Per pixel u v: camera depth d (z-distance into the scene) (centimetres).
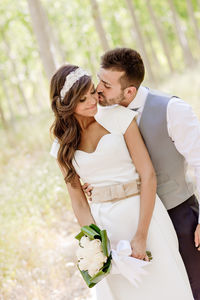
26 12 1215
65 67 198
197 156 205
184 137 205
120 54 199
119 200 206
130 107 212
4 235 415
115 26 1911
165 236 207
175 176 218
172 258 206
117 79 200
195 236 217
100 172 206
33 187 517
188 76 1377
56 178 505
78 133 206
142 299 207
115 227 205
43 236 416
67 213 468
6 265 360
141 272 191
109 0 1853
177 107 204
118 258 189
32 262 364
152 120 208
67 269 349
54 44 1705
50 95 202
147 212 198
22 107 2762
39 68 1953
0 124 1591
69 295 315
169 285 205
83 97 193
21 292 325
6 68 1748
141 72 205
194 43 2817
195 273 227
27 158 785
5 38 1605
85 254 187
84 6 1584
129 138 204
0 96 2123
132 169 207
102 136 205
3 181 673
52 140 218
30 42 1572
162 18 2356
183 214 223
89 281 189
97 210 210
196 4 2092
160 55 3058
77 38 1762
